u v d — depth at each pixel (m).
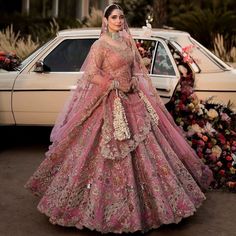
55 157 4.34
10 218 4.50
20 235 4.15
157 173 4.11
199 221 4.51
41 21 16.52
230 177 5.49
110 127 4.11
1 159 6.37
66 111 4.52
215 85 6.39
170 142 4.47
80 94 4.39
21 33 15.50
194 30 13.95
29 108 6.53
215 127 5.69
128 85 4.25
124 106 4.21
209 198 5.12
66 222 4.09
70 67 6.54
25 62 6.74
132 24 17.30
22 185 5.39
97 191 3.97
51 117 6.55
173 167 4.28
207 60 6.54
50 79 6.47
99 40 4.30
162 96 6.30
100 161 4.04
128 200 3.97
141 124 4.19
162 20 11.76
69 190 4.07
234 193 5.30
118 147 4.06
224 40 13.49
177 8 17.70
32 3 18.52
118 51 4.23
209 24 13.83
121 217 3.95
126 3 17.52
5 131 7.87
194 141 5.51
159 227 4.30
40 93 6.49
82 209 4.05
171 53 6.46
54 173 4.38
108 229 3.95
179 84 5.90
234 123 5.82
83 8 19.55
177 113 5.60
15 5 18.25
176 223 4.14
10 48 10.41
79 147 4.20
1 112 6.56
